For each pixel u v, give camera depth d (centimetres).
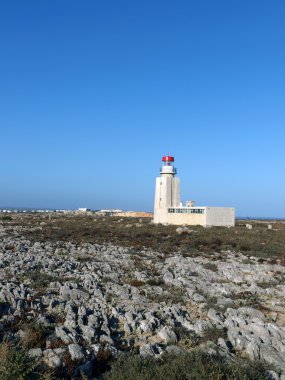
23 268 2709
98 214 17262
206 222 8150
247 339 1504
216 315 1806
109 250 4062
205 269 3130
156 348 1388
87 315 1733
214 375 1080
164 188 9062
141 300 2050
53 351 1325
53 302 1855
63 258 3331
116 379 1119
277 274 3047
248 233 6588
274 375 1203
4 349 1144
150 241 4978
